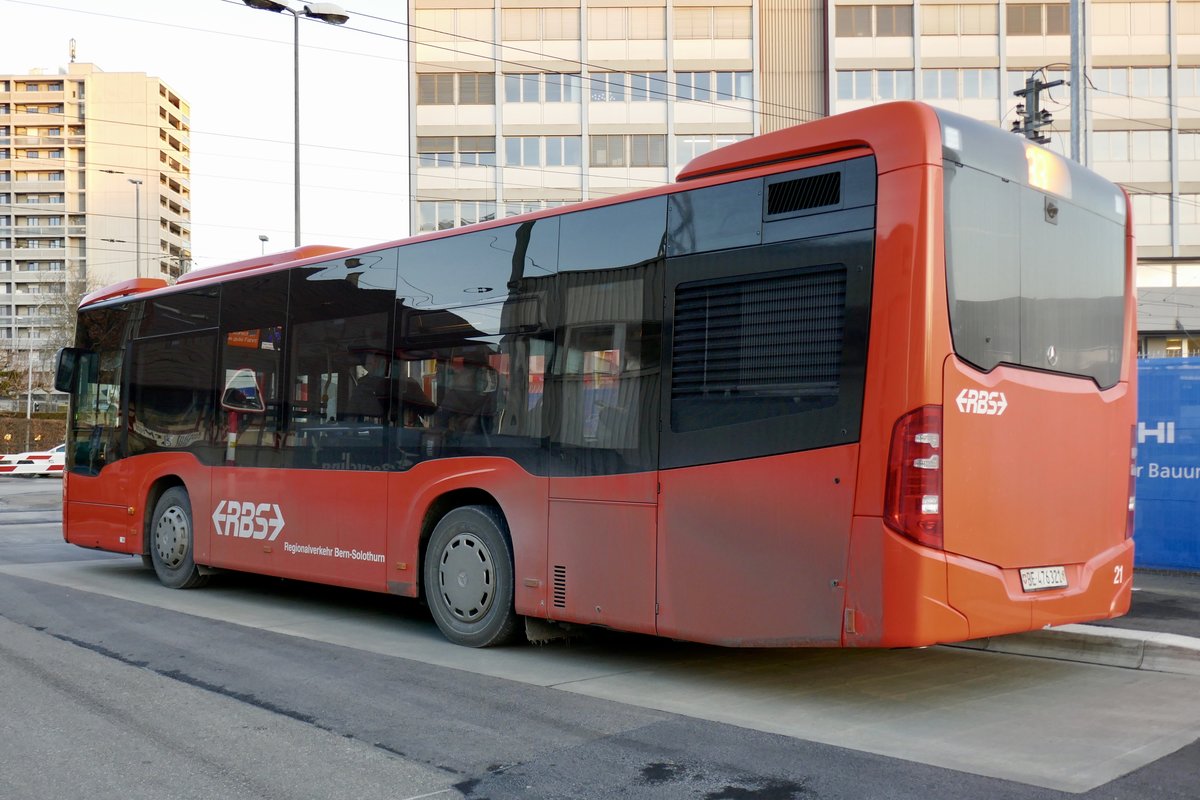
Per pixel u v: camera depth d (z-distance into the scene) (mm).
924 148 5414
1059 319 6223
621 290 6758
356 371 8727
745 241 6090
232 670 6797
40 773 4676
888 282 5418
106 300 12078
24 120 122812
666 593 6301
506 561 7418
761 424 5898
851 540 5461
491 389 7566
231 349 10125
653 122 51625
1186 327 49031
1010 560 5727
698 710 5801
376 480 8383
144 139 124250
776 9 52125
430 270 8195
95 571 12273
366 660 7148
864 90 50719
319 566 8891
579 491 6848
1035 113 26734
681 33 51688
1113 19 49281
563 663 7082
